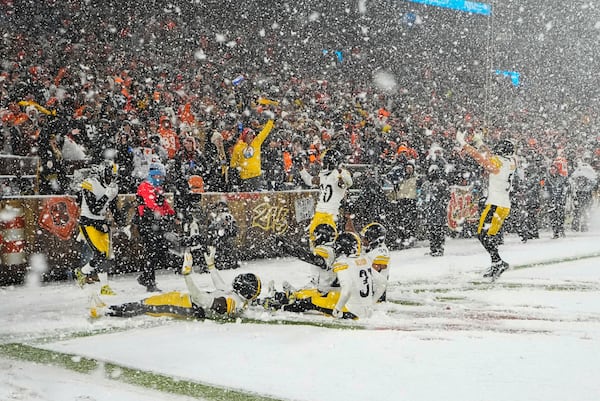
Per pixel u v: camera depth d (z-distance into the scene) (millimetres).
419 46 39062
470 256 19828
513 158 15109
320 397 6820
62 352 8602
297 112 25609
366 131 23609
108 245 12133
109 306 11367
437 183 19859
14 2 26016
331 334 9555
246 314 10930
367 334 9578
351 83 33750
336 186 13156
